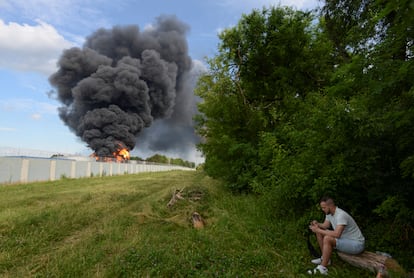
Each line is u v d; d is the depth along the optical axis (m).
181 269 3.88
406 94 3.69
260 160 9.28
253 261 4.14
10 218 7.05
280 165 6.21
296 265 4.06
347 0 8.42
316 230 4.17
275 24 12.11
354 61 4.16
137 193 12.82
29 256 4.82
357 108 4.61
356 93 5.15
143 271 3.89
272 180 6.73
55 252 4.97
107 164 35.22
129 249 4.65
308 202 6.19
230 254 4.49
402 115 3.80
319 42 11.64
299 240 5.12
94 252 4.71
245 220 6.50
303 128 6.84
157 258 4.21
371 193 4.75
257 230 5.71
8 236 5.84
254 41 12.53
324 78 11.81
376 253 4.01
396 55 3.81
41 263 4.43
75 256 4.53
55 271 4.02
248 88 12.80
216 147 11.97
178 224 6.50
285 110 11.48
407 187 4.39
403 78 3.45
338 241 3.95
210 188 12.88
